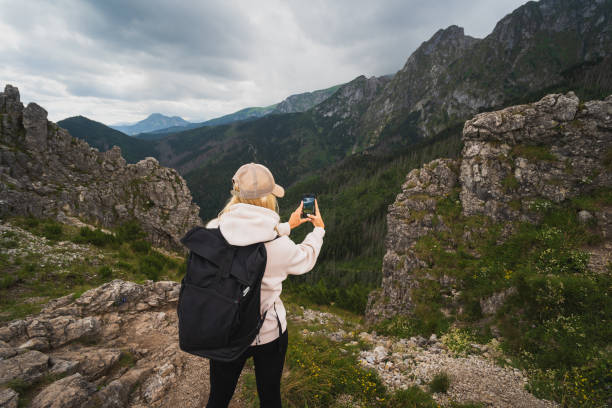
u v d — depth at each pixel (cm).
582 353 654
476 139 1517
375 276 9988
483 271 1148
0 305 845
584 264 919
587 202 1123
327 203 19650
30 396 287
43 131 2748
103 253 1658
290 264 137
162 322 662
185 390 405
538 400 551
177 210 3462
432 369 636
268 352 152
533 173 1291
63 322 503
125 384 389
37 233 1638
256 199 138
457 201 1539
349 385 480
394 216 1780
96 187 3041
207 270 118
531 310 834
